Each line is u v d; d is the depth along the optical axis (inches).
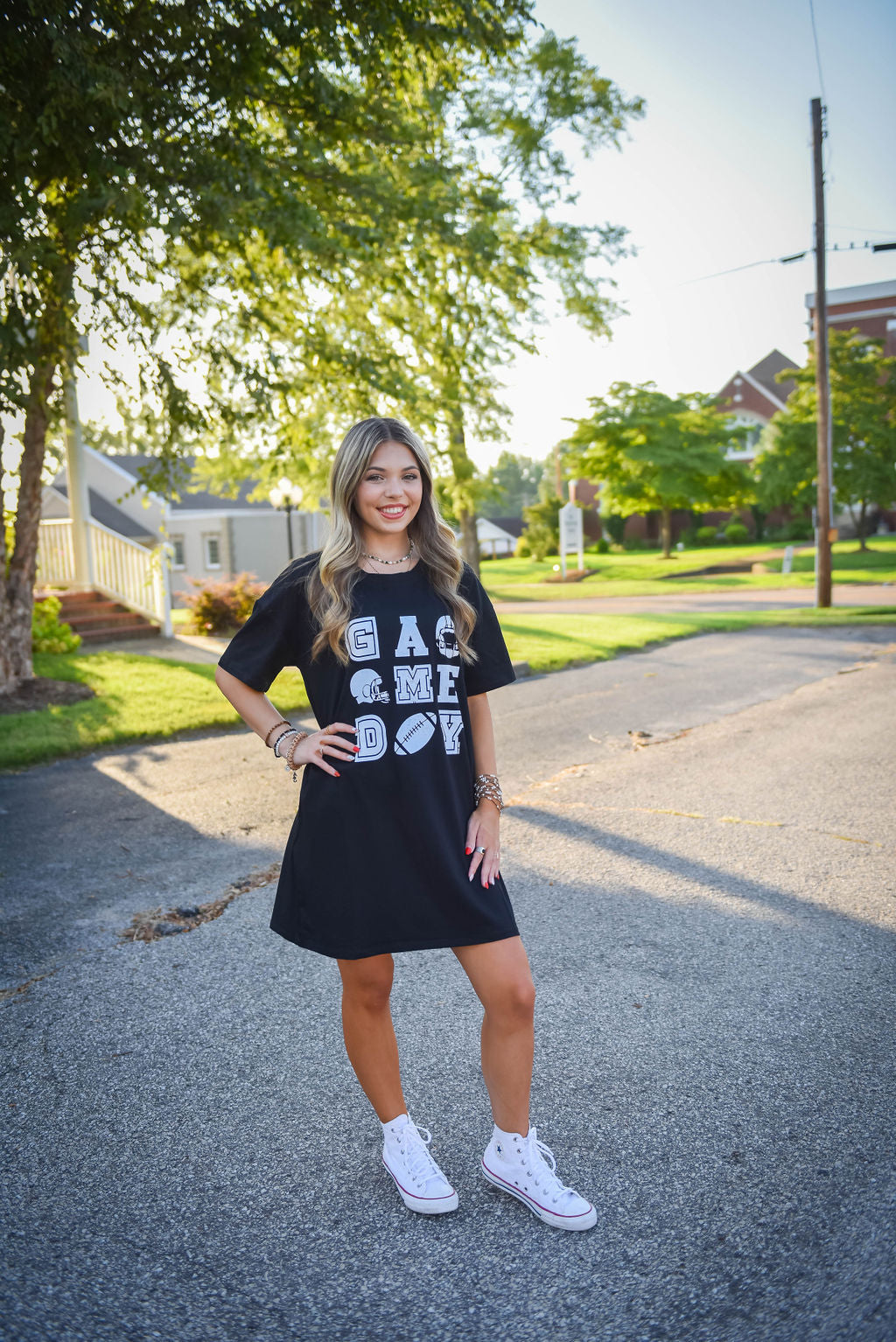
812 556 1481.3
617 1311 75.5
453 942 82.8
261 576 1337.4
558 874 184.1
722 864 187.3
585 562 1733.5
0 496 359.6
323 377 408.2
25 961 147.5
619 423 1611.7
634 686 411.8
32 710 352.8
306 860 84.0
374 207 362.9
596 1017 126.9
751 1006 129.0
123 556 627.8
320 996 135.3
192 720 335.0
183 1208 90.1
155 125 297.1
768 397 2158.0
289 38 298.0
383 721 82.0
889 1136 98.3
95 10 274.5
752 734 307.3
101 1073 115.0
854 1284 76.9
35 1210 90.0
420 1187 88.6
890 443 1352.1
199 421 365.1
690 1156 96.1
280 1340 73.5
